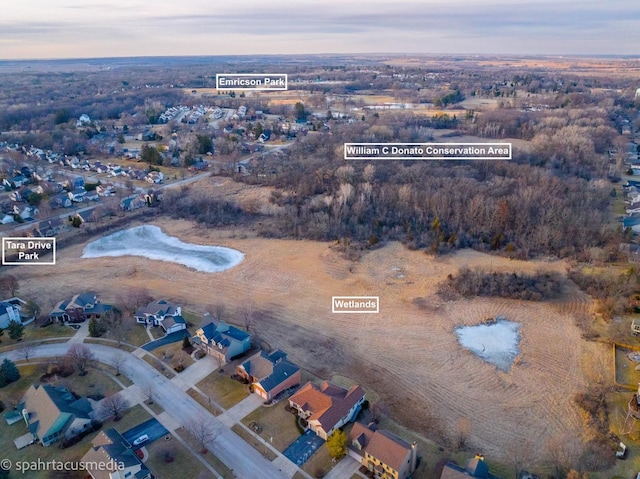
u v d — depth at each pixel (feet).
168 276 349.61
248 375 229.25
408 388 234.99
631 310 286.46
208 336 253.85
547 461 191.01
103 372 238.27
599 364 247.91
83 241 409.69
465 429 206.69
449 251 375.66
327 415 198.80
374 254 376.27
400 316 296.71
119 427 203.00
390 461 174.40
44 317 288.10
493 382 239.09
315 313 300.20
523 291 310.04
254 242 405.39
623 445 193.67
